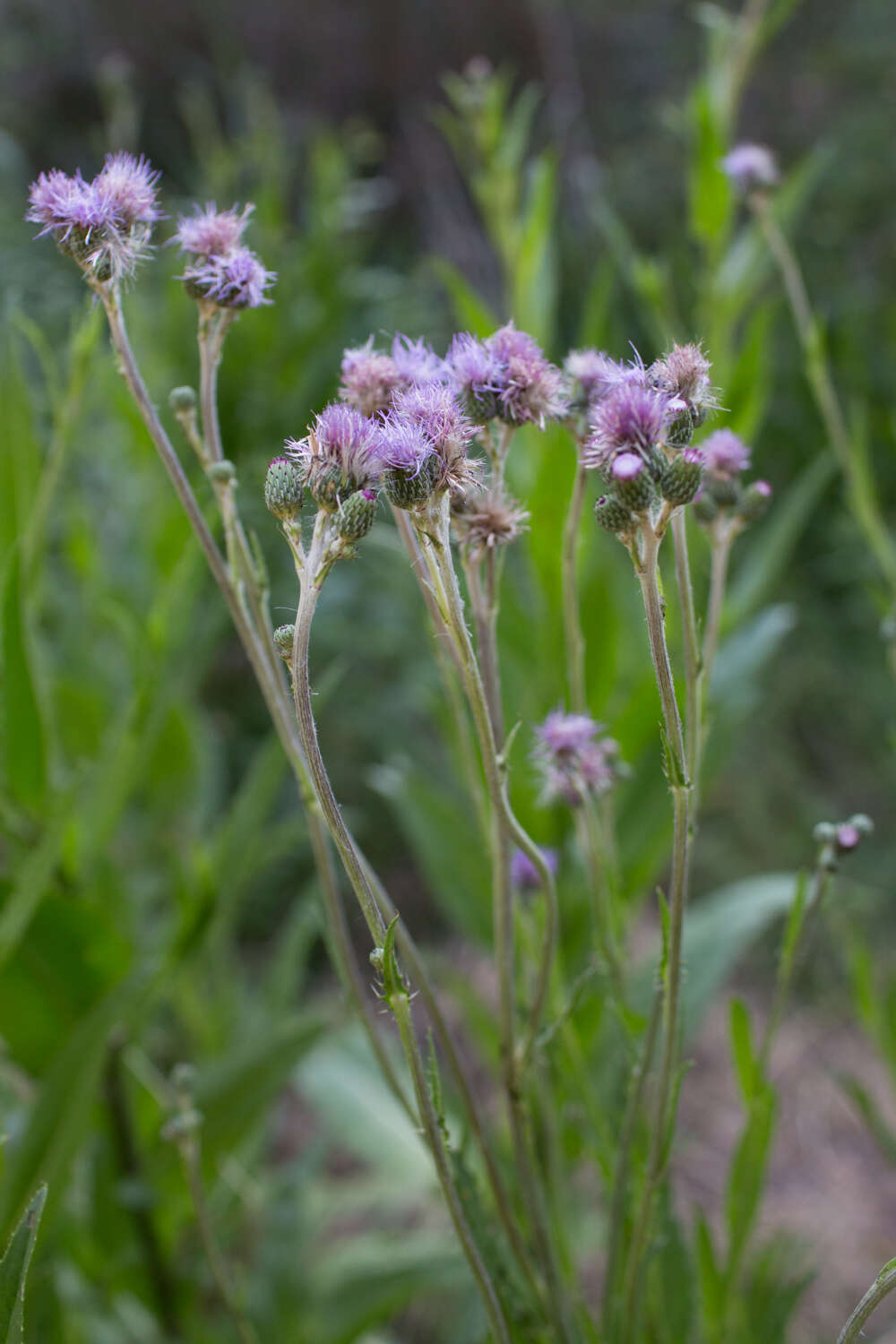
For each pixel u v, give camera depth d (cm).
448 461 75
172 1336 115
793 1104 182
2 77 370
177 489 80
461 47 412
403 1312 144
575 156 392
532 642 122
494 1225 86
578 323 302
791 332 290
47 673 124
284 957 140
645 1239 81
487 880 123
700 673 82
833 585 276
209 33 407
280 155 242
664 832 121
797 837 226
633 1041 83
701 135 124
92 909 96
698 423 76
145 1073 112
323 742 219
